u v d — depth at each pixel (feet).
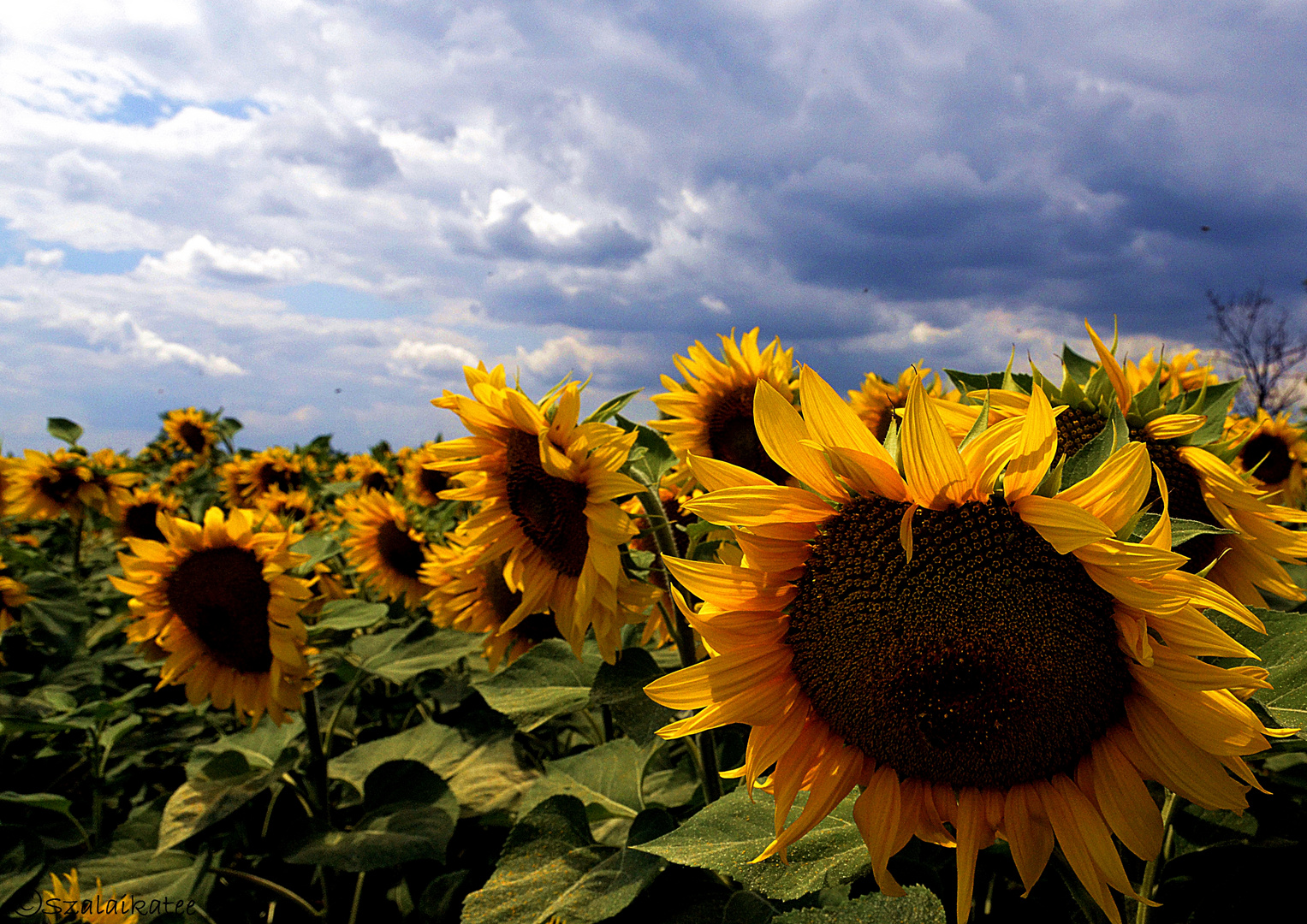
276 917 12.64
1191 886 7.60
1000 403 6.87
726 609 5.79
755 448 13.71
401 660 13.93
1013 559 5.11
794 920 5.57
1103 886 5.10
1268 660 6.03
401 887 12.66
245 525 13.32
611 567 8.77
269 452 33.40
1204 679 4.67
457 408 10.23
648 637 11.12
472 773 13.43
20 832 11.92
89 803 15.84
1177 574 4.67
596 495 9.08
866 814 5.54
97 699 16.80
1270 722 5.48
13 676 17.66
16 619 19.85
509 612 14.37
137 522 29.07
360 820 11.85
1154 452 7.50
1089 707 5.13
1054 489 4.88
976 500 5.19
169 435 41.73
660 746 10.63
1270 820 8.70
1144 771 5.13
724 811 6.52
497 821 12.30
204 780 12.62
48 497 27.73
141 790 16.70
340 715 16.67
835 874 5.73
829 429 5.23
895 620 5.29
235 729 17.63
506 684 10.57
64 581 20.77
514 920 7.75
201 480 39.73
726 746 10.37
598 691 9.00
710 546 8.93
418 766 12.41
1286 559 7.43
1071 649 5.06
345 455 43.04
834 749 5.79
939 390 10.48
